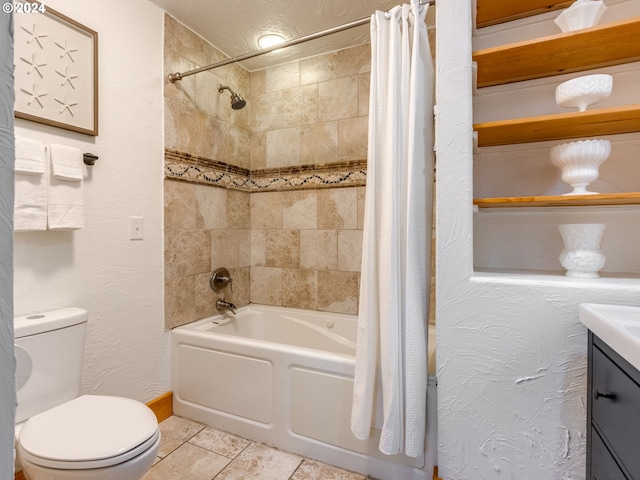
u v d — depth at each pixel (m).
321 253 2.29
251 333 2.37
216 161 2.21
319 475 1.43
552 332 1.03
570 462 1.02
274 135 2.43
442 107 1.13
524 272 1.25
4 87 0.29
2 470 0.29
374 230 1.34
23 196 1.23
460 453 1.15
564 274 1.19
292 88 2.37
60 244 1.41
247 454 1.56
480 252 1.44
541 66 1.23
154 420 1.14
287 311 2.34
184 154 1.96
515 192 1.40
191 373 1.84
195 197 2.05
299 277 2.37
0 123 0.29
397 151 1.28
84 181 1.49
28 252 1.31
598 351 0.91
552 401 1.04
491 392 1.10
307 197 2.33
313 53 2.27
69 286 1.44
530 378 1.06
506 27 1.38
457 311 1.13
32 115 1.29
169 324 1.89
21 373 1.19
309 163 2.32
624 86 1.23
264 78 2.46
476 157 1.45
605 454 0.85
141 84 1.73
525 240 1.38
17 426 1.16
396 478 1.37
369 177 1.35
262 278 2.50
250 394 1.67
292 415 1.57
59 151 1.32
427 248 1.32
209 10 1.84
